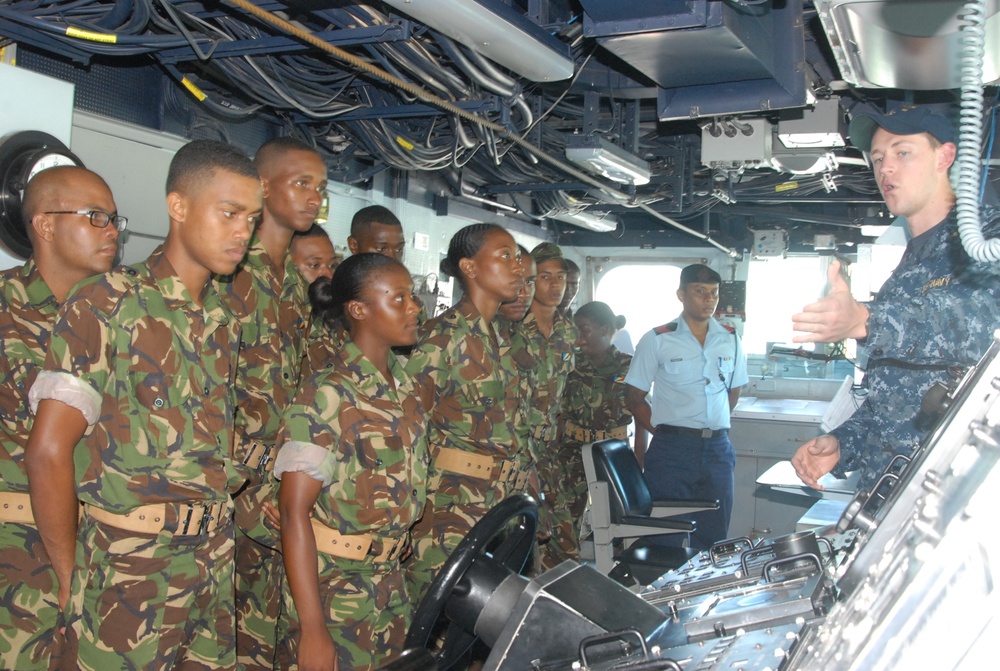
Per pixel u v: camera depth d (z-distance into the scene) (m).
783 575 1.88
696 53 3.37
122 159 3.93
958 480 0.91
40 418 2.08
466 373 3.44
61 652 2.44
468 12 3.24
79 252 2.79
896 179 2.13
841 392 3.13
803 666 1.14
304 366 3.73
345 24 3.60
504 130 4.17
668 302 8.55
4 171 3.17
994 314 1.89
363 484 2.51
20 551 2.66
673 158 6.01
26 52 3.62
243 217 2.29
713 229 8.22
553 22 3.87
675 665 1.28
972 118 1.31
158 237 4.11
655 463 5.34
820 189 7.01
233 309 3.12
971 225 1.27
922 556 0.87
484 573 1.72
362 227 4.37
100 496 2.17
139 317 2.22
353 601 2.50
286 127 4.97
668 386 5.30
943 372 2.02
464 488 3.42
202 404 2.32
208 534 2.31
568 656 1.53
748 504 6.92
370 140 4.89
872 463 2.27
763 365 8.14
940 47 2.30
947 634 0.79
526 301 4.40
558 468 5.54
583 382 5.57
